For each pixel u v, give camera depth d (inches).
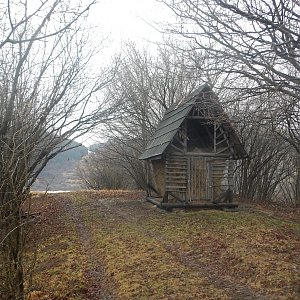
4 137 212.8
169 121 769.6
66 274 335.9
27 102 249.3
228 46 210.5
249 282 303.4
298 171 874.1
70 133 482.9
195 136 711.1
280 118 255.0
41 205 788.6
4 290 199.6
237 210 676.7
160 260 367.9
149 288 294.8
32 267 215.3
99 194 1004.6
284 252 384.2
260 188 951.0
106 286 308.7
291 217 623.8
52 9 260.4
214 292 283.7
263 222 553.9
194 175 679.1
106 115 598.2
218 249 403.2
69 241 458.9
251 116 275.0
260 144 896.3
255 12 199.9
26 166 206.1
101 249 420.5
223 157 689.6
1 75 264.5
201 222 556.1
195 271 334.3
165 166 672.4
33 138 280.8
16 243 204.1
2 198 198.7
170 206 661.3
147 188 845.8
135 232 500.7
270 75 215.5
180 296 277.1
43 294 289.0
